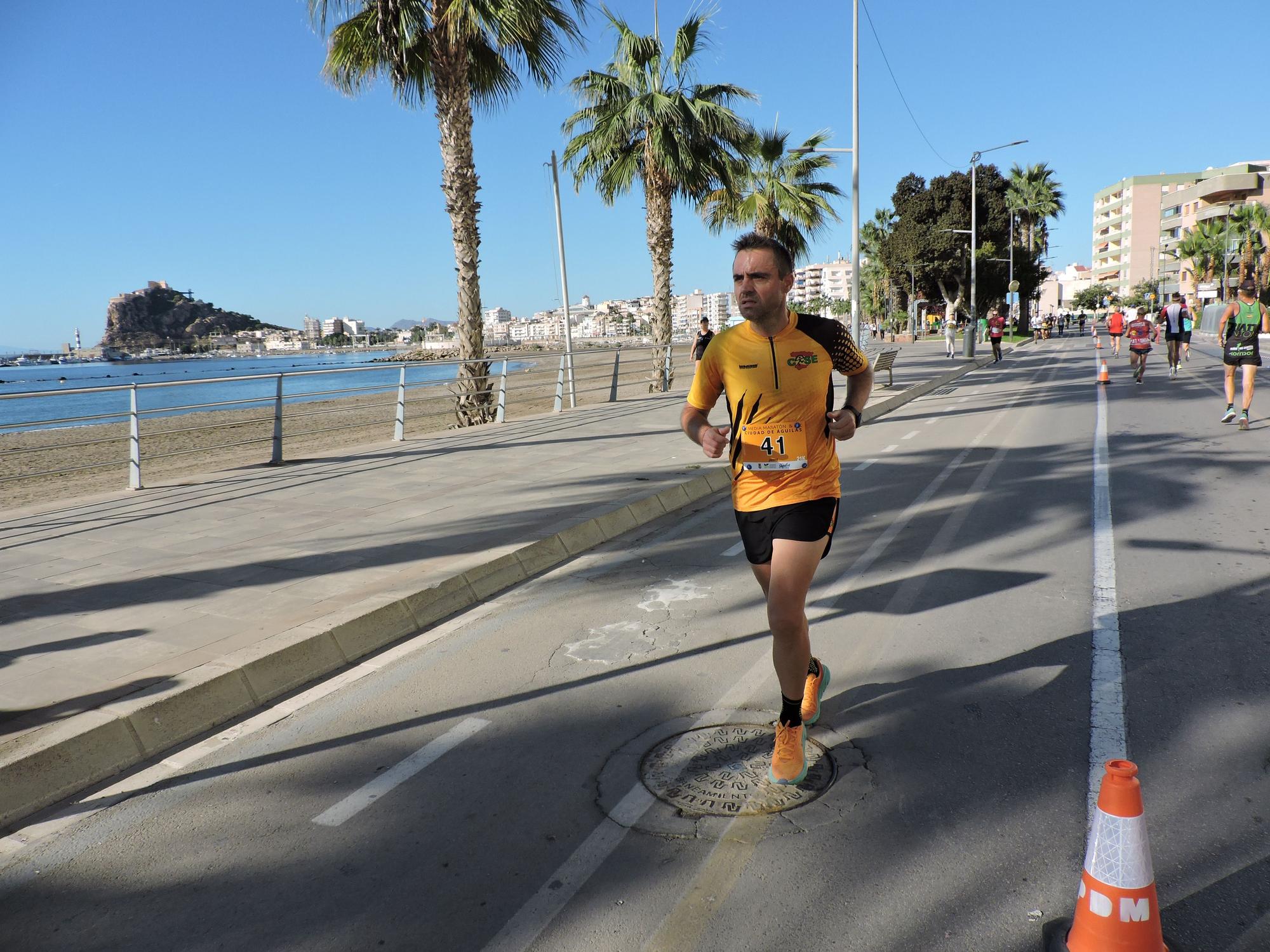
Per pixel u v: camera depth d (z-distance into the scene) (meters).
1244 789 2.86
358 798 3.05
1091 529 6.45
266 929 2.37
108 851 2.78
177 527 7.03
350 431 19.28
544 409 23.52
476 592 5.41
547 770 3.19
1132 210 128.50
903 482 8.68
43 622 4.64
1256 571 5.23
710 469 9.15
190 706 3.66
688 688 3.88
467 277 14.82
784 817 2.80
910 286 66.69
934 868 2.50
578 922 2.33
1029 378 22.23
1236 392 15.33
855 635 4.48
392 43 13.68
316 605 4.78
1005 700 3.62
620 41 19.28
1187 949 2.13
